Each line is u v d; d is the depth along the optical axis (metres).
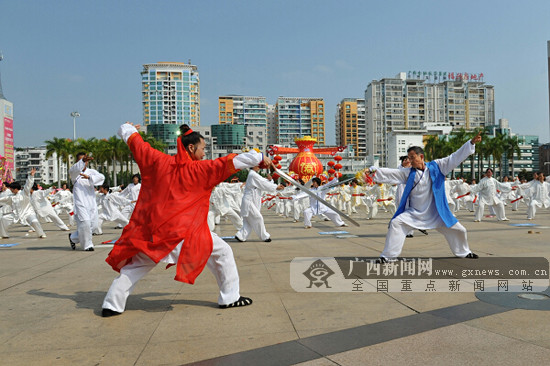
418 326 3.40
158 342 3.24
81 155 8.63
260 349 3.03
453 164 6.32
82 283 5.54
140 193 4.18
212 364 2.79
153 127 133.62
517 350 2.84
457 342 3.02
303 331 3.39
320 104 188.62
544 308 3.81
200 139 4.26
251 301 4.29
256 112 185.12
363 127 180.50
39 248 9.38
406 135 121.19
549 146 128.38
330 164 18.78
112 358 2.94
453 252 6.61
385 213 19.69
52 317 3.96
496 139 65.00
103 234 12.42
